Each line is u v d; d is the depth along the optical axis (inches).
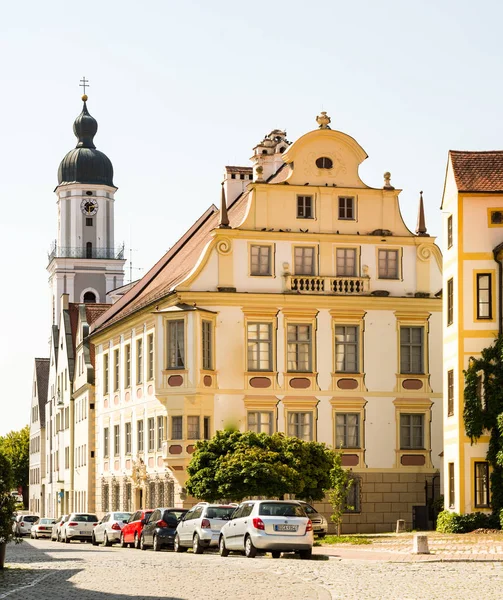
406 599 966.4
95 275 5674.2
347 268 2650.1
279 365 2593.5
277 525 1581.0
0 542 1409.9
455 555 1501.0
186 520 1935.3
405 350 2662.4
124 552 1994.3
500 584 1091.9
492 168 2153.1
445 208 2198.6
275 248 2610.7
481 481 2057.1
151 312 2578.7
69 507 3966.5
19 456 6609.3
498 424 2003.0
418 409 2647.6
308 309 2610.7
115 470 3107.8
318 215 2642.7
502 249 2055.9
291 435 2593.5
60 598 1016.9
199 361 2529.5
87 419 3538.4
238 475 2119.8
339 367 2628.0
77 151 5748.0
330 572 1284.4
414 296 2662.4
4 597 1026.7
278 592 1054.4
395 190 2672.2
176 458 2527.1
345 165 2664.9
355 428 2625.5
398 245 2669.8
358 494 2600.9
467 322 2089.1
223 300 2573.8
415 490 2628.0
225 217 2605.8
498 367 2057.1
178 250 3312.0
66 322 4222.4
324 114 2655.0
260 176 2630.4
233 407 2564.0
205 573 1301.7
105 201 5738.2
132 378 2930.6
